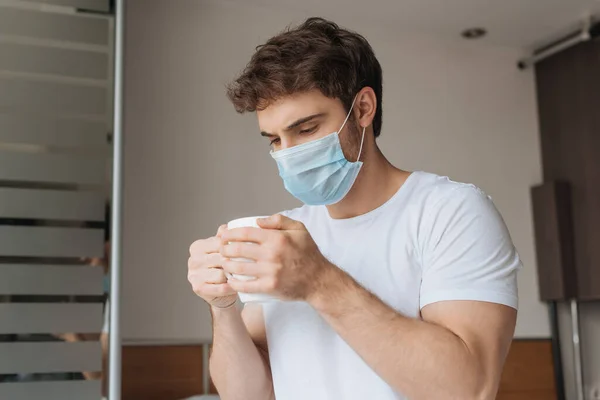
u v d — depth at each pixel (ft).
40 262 5.43
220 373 3.59
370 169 3.48
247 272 2.70
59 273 5.46
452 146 9.53
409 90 9.43
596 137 9.15
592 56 9.27
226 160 8.32
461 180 9.50
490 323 2.93
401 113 9.32
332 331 3.33
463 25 9.37
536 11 8.95
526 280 9.57
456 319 2.93
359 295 2.81
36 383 5.25
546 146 9.96
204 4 8.58
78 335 5.42
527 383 9.16
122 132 5.85
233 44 8.63
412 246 3.27
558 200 9.42
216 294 2.98
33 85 5.67
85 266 5.54
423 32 9.61
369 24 9.33
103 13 6.00
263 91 3.23
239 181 8.34
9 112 5.57
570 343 9.53
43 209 5.52
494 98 9.93
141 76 8.11
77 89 5.80
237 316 3.48
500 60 10.08
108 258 5.62
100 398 5.38
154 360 7.61
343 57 3.34
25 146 5.56
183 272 7.91
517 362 9.18
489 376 2.83
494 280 3.01
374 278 3.29
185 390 7.68
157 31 8.29
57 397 5.29
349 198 3.51
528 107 10.12
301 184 3.43
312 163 3.36
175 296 7.83
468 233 3.09
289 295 2.74
